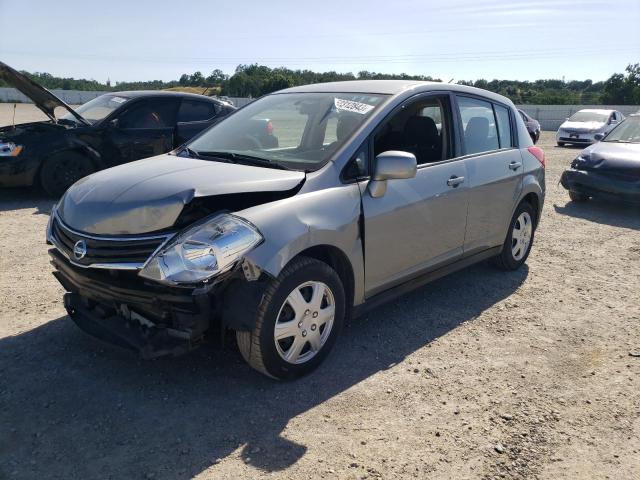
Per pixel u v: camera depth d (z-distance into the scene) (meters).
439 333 4.21
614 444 2.94
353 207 3.54
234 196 3.22
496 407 3.25
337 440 2.90
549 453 2.86
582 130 20.94
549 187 10.99
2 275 5.05
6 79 7.40
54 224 3.54
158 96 9.20
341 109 4.04
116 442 2.82
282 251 3.06
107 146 8.59
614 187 8.47
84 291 3.25
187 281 2.86
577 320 4.52
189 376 3.46
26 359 3.59
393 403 3.25
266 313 3.11
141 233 3.03
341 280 3.68
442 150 4.45
